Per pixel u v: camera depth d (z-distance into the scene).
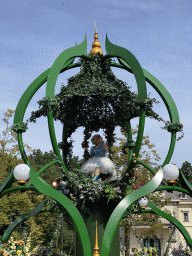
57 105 5.76
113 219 5.31
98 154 7.02
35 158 49.62
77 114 7.37
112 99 7.15
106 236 5.19
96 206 6.03
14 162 27.48
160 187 6.02
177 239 28.62
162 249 28.50
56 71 5.88
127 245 20.58
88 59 6.56
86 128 7.40
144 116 5.69
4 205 20.25
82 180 5.94
